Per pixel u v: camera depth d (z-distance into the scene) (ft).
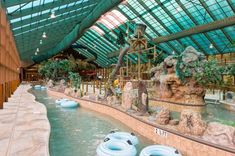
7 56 47.34
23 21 52.49
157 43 84.64
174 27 77.05
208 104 45.37
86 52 154.30
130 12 78.38
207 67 38.40
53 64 115.75
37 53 132.67
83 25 69.67
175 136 20.39
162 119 23.97
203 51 85.05
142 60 100.73
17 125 23.04
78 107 47.21
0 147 16.33
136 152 19.11
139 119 26.61
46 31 76.89
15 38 65.98
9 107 35.55
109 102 40.29
